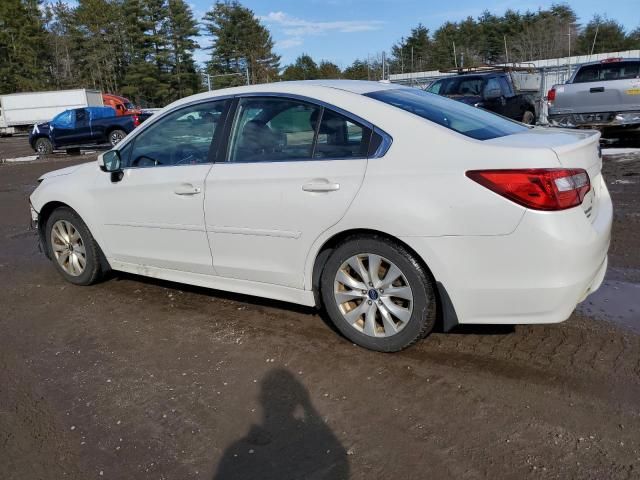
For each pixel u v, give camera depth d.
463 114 3.69
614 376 3.07
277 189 3.57
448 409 2.88
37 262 5.96
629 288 4.33
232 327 4.01
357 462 2.54
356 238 3.37
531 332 3.65
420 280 3.20
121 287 4.99
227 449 2.68
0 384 3.38
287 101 3.68
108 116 21.28
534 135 3.43
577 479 2.35
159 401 3.11
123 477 2.53
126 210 4.44
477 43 70.94
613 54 32.84
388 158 3.22
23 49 60.56
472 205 2.96
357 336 3.53
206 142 4.02
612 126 11.25
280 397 3.08
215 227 3.91
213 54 79.19
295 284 3.68
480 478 2.39
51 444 2.78
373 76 71.56
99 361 3.62
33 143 21.42
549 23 61.91
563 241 2.86
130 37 67.69
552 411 2.80
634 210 6.70
